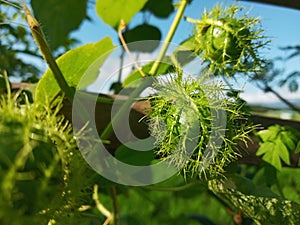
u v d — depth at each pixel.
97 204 0.23
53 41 0.26
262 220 0.22
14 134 0.15
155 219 0.36
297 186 0.28
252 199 0.22
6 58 0.29
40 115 0.16
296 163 0.25
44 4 0.26
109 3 0.26
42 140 0.15
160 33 0.29
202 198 0.35
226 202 0.28
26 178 0.14
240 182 0.22
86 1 0.26
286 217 0.22
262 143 0.24
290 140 0.25
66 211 0.15
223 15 0.22
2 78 0.20
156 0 0.29
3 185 0.14
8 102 0.15
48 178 0.15
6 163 0.14
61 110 0.20
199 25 0.23
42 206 0.15
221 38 0.22
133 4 0.26
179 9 0.23
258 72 0.22
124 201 0.36
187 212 0.37
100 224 0.23
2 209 0.14
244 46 0.22
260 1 0.27
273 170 0.25
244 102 0.20
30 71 0.30
